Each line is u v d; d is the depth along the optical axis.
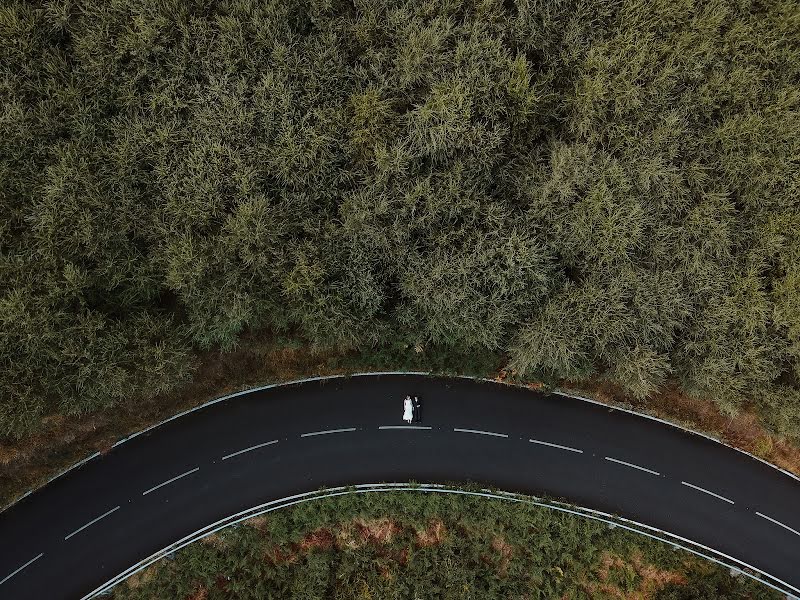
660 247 19.78
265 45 18.89
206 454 22.75
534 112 18.88
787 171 19.53
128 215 18.53
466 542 22.58
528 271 19.16
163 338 19.39
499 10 18.97
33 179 17.98
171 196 18.42
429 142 18.61
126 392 19.28
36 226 17.48
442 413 23.56
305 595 21.67
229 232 18.69
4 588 21.31
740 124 19.39
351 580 22.20
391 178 19.16
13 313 16.86
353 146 19.08
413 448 23.31
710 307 20.20
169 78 18.70
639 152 19.45
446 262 19.20
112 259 18.45
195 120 18.72
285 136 18.50
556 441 23.53
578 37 19.30
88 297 18.84
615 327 19.52
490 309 19.86
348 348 22.72
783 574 22.53
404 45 19.03
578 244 19.66
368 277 19.39
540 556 22.31
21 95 17.89
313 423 23.30
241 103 18.69
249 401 23.20
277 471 22.88
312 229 19.22
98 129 18.67
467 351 22.47
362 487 22.78
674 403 23.61
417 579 22.03
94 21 18.38
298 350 22.92
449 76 18.67
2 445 20.56
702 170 19.69
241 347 22.39
